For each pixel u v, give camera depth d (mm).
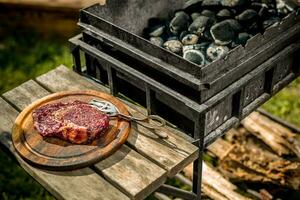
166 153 1504
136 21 1900
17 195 2207
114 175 1435
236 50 1532
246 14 1776
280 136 2117
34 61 2910
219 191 1946
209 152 2174
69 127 1467
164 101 1618
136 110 1669
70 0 2947
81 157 1448
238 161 2072
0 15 3068
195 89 1482
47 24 3047
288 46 1754
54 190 1409
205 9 1864
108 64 1668
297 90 2633
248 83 1607
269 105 2527
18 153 1491
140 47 1591
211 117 1578
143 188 1401
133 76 1610
